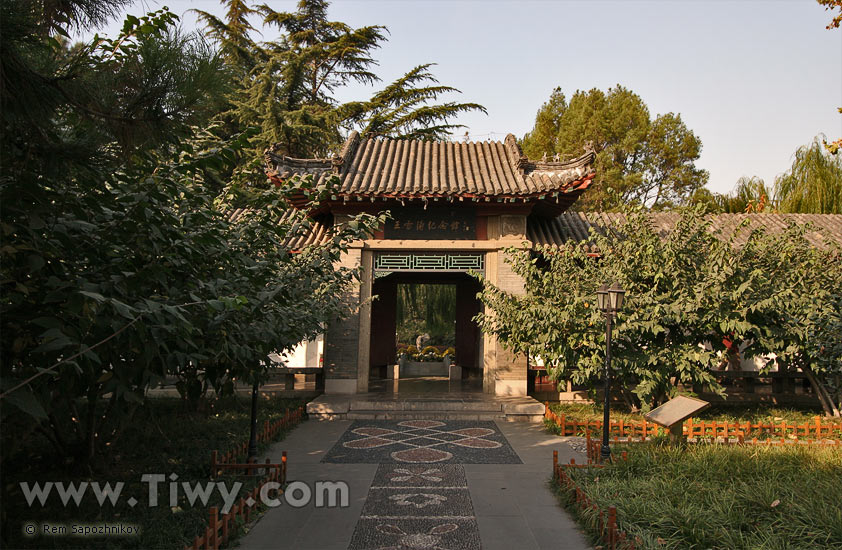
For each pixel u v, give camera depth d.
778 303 10.45
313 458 8.88
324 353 13.66
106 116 3.63
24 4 3.22
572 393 14.41
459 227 13.71
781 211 22.27
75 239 4.08
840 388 11.52
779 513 5.47
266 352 6.07
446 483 7.44
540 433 10.88
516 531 5.68
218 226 5.29
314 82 26.95
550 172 13.69
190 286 4.69
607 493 6.21
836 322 8.95
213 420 11.27
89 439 7.14
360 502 6.61
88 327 3.41
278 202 6.23
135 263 4.41
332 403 12.55
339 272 8.14
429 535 5.55
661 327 10.81
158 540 5.08
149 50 3.50
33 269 3.43
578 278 11.62
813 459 7.59
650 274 11.14
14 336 3.59
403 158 15.45
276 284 6.27
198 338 4.77
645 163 30.19
